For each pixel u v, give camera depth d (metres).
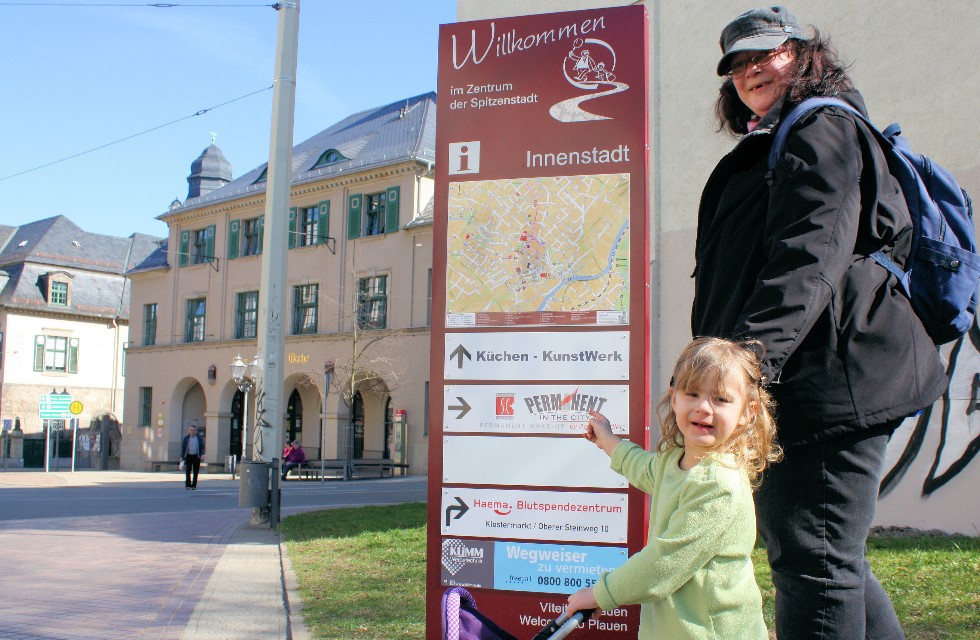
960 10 8.95
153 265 42.78
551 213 4.05
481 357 4.07
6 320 55.19
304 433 38.94
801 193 2.39
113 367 59.62
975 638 4.09
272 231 11.80
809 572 2.38
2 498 18.92
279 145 11.88
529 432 3.98
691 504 2.26
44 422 52.88
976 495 8.38
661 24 12.03
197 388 42.06
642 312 3.89
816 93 2.66
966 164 8.78
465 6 14.89
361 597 5.81
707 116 11.30
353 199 34.16
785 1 10.54
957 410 8.58
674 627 2.30
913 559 6.57
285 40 11.95
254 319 37.91
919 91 9.23
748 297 2.61
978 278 2.61
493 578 3.97
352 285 33.59
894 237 2.50
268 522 11.38
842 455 2.36
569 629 2.44
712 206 2.88
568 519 3.89
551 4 13.52
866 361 2.36
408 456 31.03
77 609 5.93
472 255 4.14
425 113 35.06
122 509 15.51
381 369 31.95
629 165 3.97
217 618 5.43
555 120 4.09
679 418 2.33
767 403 2.27
